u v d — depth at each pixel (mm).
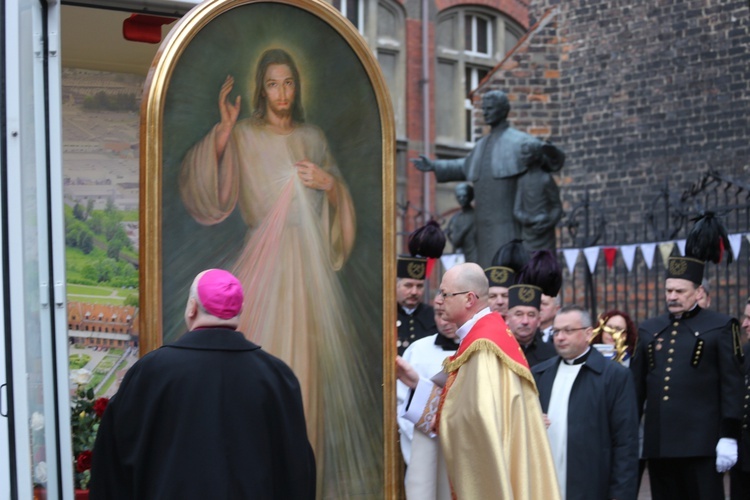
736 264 13695
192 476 4289
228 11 5203
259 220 5312
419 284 7258
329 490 5473
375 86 5641
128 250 6293
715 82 15711
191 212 5105
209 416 4359
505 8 24031
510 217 12828
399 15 22703
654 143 16156
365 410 5578
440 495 5723
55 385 4559
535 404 5363
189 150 5105
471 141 23672
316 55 5480
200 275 4602
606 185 16562
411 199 22469
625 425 6535
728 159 15570
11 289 4117
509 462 5180
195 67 5129
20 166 4184
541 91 17000
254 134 5305
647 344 7848
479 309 5539
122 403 4387
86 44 6117
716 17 15711
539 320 7258
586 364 6641
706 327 7621
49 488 4453
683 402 7578
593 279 15898
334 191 5531
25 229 4262
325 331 5480
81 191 6215
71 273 6148
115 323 6219
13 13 4203
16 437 4078
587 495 6449
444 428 5340
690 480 7621
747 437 7707
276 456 4520
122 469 4391
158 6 5457
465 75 23734
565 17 16953
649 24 16234
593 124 16688
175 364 4406
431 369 6426
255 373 4500
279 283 5359
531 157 12594
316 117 5484
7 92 4180
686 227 13688
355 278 5582
